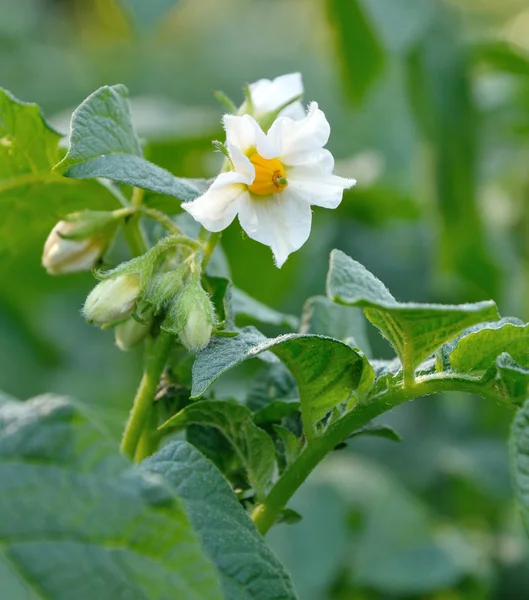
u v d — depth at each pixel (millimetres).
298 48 1357
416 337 356
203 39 1397
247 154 369
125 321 391
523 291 820
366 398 368
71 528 316
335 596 646
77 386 861
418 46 725
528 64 760
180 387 400
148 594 316
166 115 723
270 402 402
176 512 320
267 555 352
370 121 1023
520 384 354
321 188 369
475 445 779
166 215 412
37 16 1370
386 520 664
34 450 319
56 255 400
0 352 844
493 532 718
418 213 853
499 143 891
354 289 338
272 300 703
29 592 313
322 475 684
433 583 632
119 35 1416
